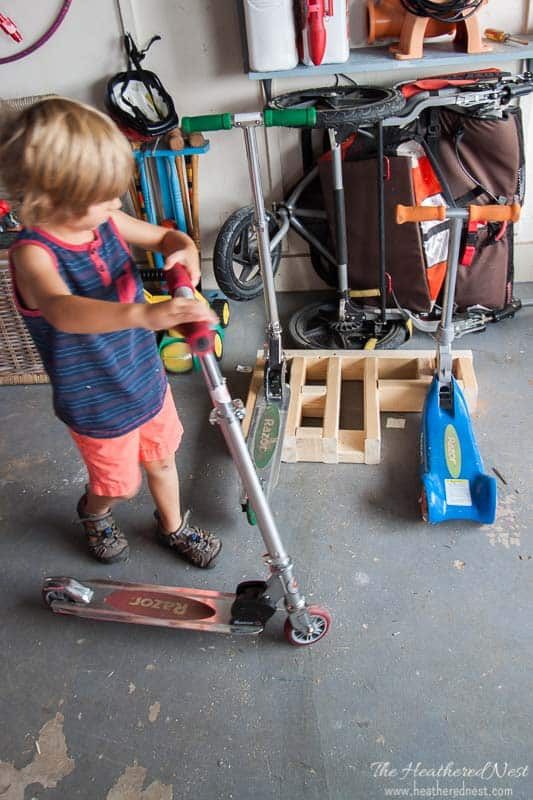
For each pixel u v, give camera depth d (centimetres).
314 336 252
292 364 226
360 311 242
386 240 234
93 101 255
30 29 241
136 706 145
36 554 182
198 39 239
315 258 265
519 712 137
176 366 241
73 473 207
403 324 245
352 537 177
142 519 189
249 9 212
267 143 257
